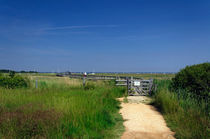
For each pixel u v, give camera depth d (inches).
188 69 454.3
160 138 235.9
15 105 339.9
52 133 212.1
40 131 215.8
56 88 646.5
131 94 632.4
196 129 240.8
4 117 244.4
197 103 332.2
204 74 404.5
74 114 272.8
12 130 206.4
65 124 236.5
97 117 284.7
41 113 265.9
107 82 795.4
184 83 442.3
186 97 378.0
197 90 402.3
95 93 530.0
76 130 231.8
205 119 265.4
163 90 484.4
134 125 290.2
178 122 283.9
